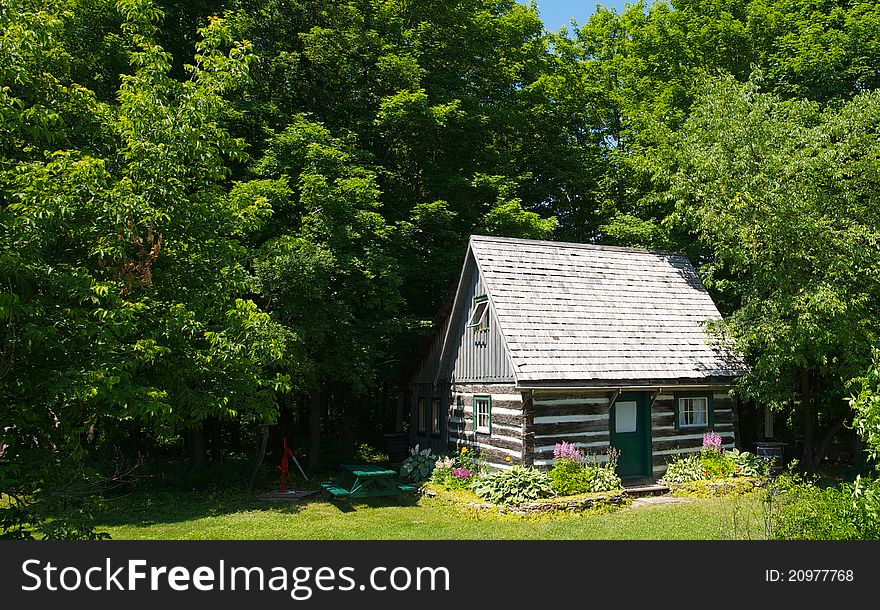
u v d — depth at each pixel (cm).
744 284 1673
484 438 1611
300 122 1831
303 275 1569
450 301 1845
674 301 1762
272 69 2006
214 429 2098
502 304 1516
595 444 1495
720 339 1697
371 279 1875
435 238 2198
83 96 866
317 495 1597
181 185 798
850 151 1509
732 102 1611
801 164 1451
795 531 770
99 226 726
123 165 868
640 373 1505
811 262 1466
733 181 1534
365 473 1458
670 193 1739
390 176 2181
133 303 702
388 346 2120
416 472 1717
